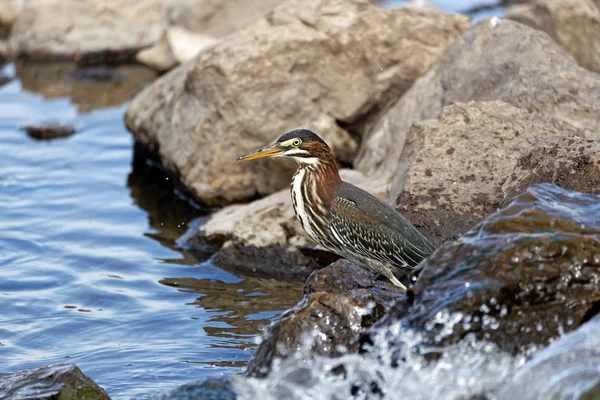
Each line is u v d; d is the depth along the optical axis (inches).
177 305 523.8
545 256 339.0
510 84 585.9
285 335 365.1
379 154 653.3
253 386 354.6
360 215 456.4
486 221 365.1
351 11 700.0
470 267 346.3
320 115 692.1
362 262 469.1
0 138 831.1
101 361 449.7
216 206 683.4
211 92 675.4
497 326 334.0
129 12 1074.1
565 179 448.5
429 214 484.7
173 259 596.4
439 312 337.1
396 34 700.7
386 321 352.2
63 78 1015.0
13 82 1001.5
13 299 530.9
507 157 500.7
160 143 721.0
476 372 324.2
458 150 504.7
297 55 678.5
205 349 461.4
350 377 346.0
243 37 688.4
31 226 651.5
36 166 770.8
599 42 800.9
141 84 992.9
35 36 1056.8
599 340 298.5
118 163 781.3
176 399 351.6
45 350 467.2
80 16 1065.5
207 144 677.3
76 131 849.5
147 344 471.2
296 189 485.4
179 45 982.4
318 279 423.8
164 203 700.0
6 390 365.4
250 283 556.1
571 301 335.6
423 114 636.1
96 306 524.1
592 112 553.0
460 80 631.8
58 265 584.7
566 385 284.8
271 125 674.2
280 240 583.5
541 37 623.5
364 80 698.8
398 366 336.2
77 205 693.9
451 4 1181.7
